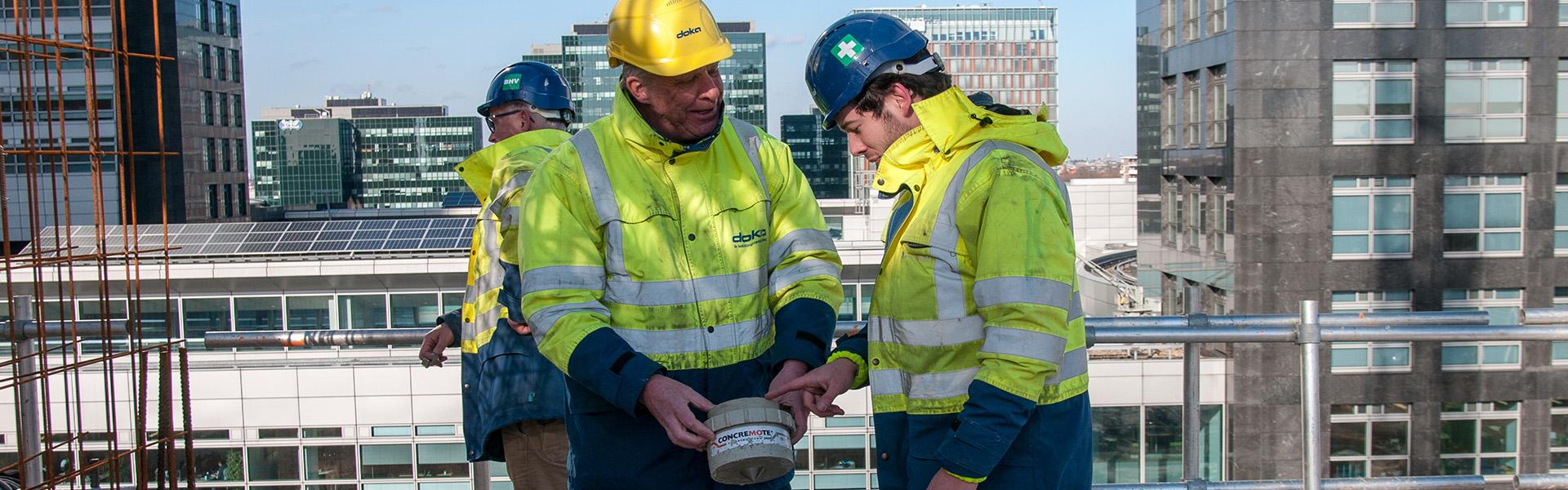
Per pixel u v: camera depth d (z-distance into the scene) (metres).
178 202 58.25
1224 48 20.05
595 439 2.58
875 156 2.57
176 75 58.59
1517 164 19.64
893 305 2.54
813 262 2.66
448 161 193.25
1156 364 17.56
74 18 47.78
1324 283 19.91
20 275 17.16
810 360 2.53
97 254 2.85
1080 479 2.55
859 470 11.73
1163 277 23.73
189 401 3.12
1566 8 19.39
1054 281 2.29
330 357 13.91
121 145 2.77
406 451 13.37
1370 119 19.70
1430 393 19.86
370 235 21.05
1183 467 3.84
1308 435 3.75
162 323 19.34
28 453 3.84
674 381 2.37
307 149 188.00
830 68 2.50
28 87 2.68
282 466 13.34
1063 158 2.54
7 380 3.12
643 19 2.38
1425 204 19.73
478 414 3.42
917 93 2.45
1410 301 19.94
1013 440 2.42
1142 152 24.75
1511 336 3.75
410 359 13.98
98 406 12.81
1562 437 19.86
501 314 3.32
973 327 2.43
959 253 2.43
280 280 19.38
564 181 2.52
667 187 2.54
